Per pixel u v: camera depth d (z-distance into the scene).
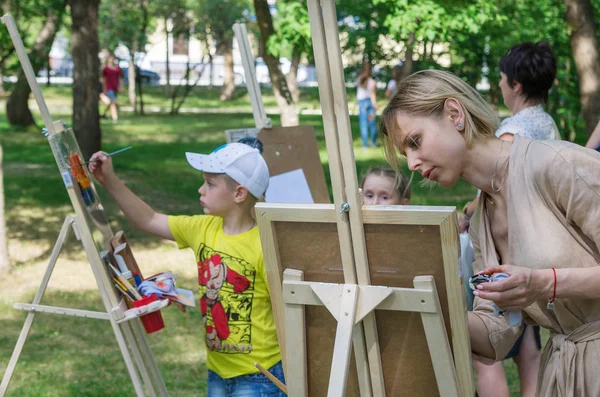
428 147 2.22
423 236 2.16
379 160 13.77
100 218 3.44
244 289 3.19
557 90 13.15
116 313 3.30
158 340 5.49
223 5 29.12
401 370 2.35
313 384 2.45
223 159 3.23
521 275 2.12
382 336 2.33
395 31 9.30
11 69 15.41
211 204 3.25
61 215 9.62
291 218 2.29
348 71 17.69
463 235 3.58
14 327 5.68
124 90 37.69
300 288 2.31
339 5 11.52
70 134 3.40
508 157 2.25
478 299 2.64
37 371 4.86
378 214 2.18
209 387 3.33
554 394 2.36
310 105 28.59
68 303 6.26
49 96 30.72
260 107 4.57
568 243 2.17
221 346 3.23
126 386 4.68
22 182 11.66
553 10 12.51
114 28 28.67
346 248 2.23
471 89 2.24
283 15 9.80
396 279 2.23
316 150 4.74
